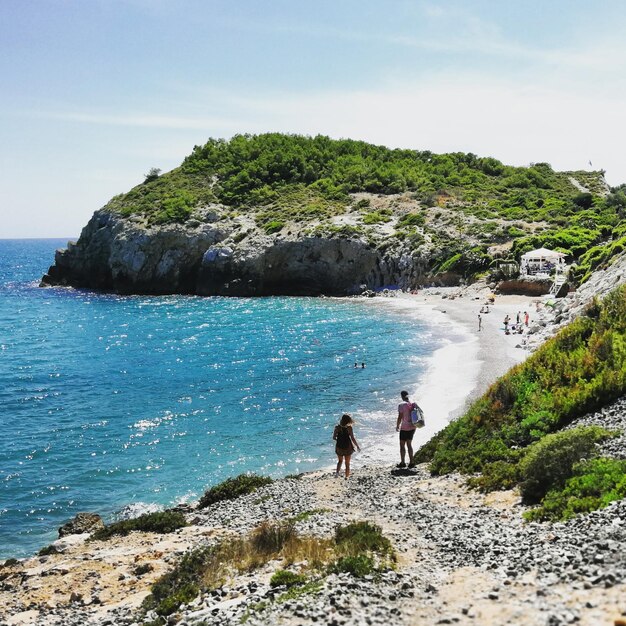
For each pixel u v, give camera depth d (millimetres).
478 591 8188
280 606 8453
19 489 25578
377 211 116875
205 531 16984
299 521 14984
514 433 18156
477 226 102938
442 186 135250
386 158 162875
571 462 13062
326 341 58969
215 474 26531
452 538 11523
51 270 131625
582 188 142500
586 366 19125
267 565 11602
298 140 165125
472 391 35156
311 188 137250
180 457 28891
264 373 46406
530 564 8758
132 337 67250
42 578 14469
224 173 145625
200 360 52875
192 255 111438
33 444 31234
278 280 106312
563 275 74938
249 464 27453
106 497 24688
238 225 113875
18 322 81375
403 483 18250
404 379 40969
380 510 15359
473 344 50125
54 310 92875
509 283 80562
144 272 112312
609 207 109750
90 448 30547
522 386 20312
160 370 49281
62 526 20641
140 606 11336
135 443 31141
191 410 36938
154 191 136625
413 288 94625
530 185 140375
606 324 21500
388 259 98438
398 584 8961
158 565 14414
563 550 8969
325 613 7879
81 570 14742
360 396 37812
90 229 127250
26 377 47812
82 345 63062
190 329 71500
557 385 19406
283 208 122562
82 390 43219
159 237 111312
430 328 61719
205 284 108312
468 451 18406
